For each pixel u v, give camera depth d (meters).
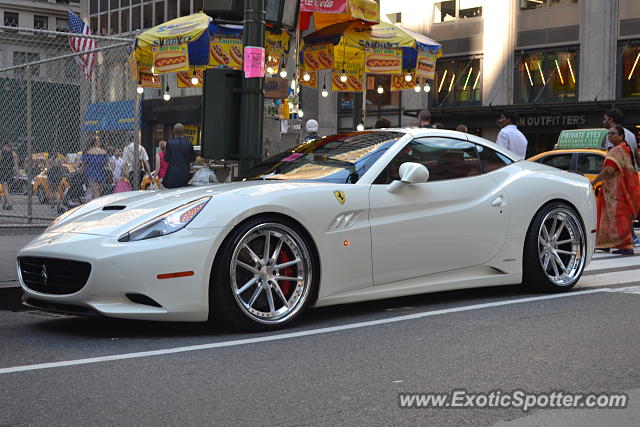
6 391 3.20
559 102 25.88
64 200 10.20
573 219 5.92
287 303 4.54
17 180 10.70
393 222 4.93
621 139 8.59
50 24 57.66
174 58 9.20
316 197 4.64
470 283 5.36
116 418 2.83
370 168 5.04
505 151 5.87
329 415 2.86
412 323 4.62
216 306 4.31
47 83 10.49
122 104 9.43
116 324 4.75
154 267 4.12
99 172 9.73
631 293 5.75
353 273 4.77
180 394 3.14
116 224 4.38
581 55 25.41
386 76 29.25
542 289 5.79
